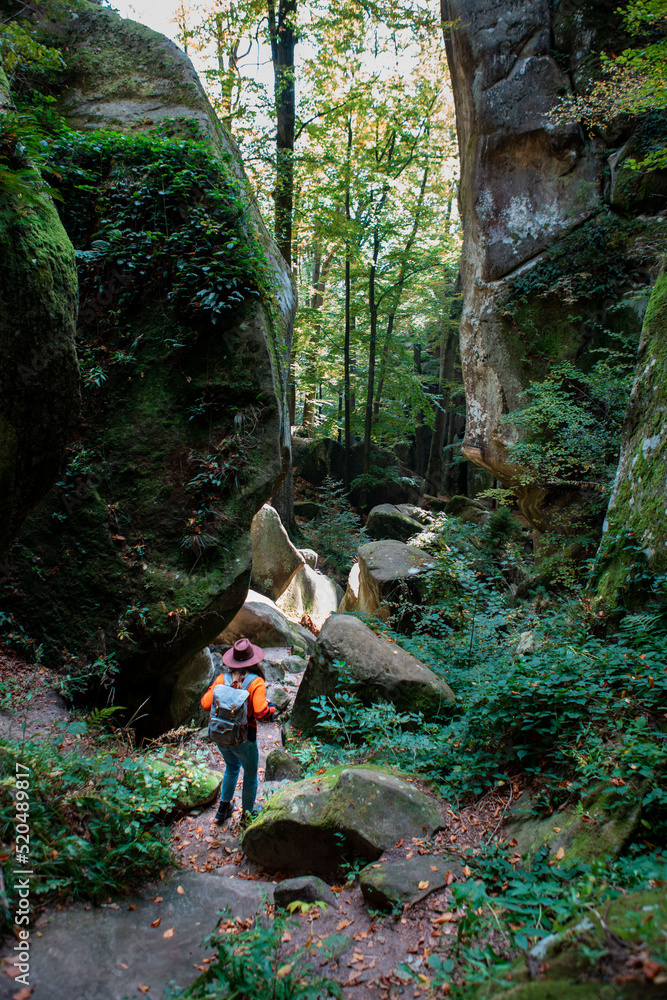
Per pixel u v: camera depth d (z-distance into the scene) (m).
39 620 6.03
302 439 24.22
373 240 20.88
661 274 7.24
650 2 8.19
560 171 12.59
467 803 4.22
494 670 5.59
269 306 7.18
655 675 4.19
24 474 3.78
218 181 7.02
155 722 6.43
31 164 3.69
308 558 14.93
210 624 6.32
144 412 6.64
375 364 24.22
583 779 3.66
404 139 19.84
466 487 25.94
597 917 2.11
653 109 11.47
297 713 6.22
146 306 6.84
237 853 4.32
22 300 3.44
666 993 1.64
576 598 7.71
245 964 2.64
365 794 3.96
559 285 12.15
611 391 10.41
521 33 12.91
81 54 7.74
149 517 6.38
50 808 3.57
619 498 6.66
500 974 2.17
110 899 3.34
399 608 9.79
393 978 2.68
